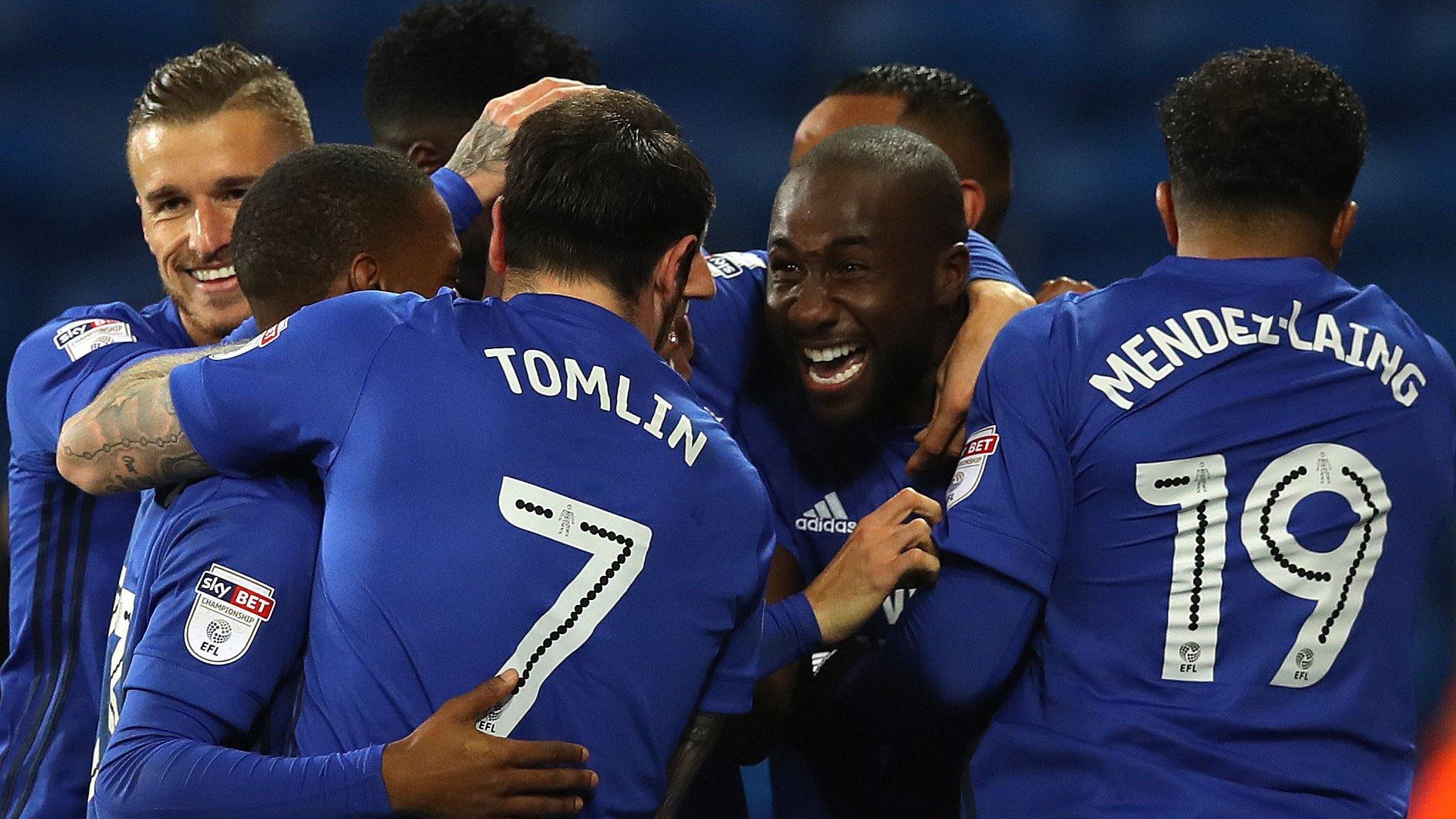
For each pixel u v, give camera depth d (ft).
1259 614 24.66
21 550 29.63
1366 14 104.94
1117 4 106.73
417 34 36.42
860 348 29.19
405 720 21.63
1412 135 103.09
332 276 24.57
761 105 102.83
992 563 25.55
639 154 23.41
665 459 22.89
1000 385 26.55
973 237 34.06
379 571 21.76
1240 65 26.58
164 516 24.16
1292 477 24.86
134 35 99.35
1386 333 26.18
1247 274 26.05
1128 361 25.61
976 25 103.09
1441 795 70.23
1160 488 24.98
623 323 23.52
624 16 101.91
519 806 21.04
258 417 22.65
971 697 26.14
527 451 22.13
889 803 31.32
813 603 26.66
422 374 22.43
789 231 28.96
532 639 21.79
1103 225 100.22
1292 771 24.36
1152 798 24.35
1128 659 25.05
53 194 95.09
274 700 23.08
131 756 21.59
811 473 32.04
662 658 22.65
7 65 97.50
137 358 28.50
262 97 30.66
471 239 31.48
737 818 31.89
